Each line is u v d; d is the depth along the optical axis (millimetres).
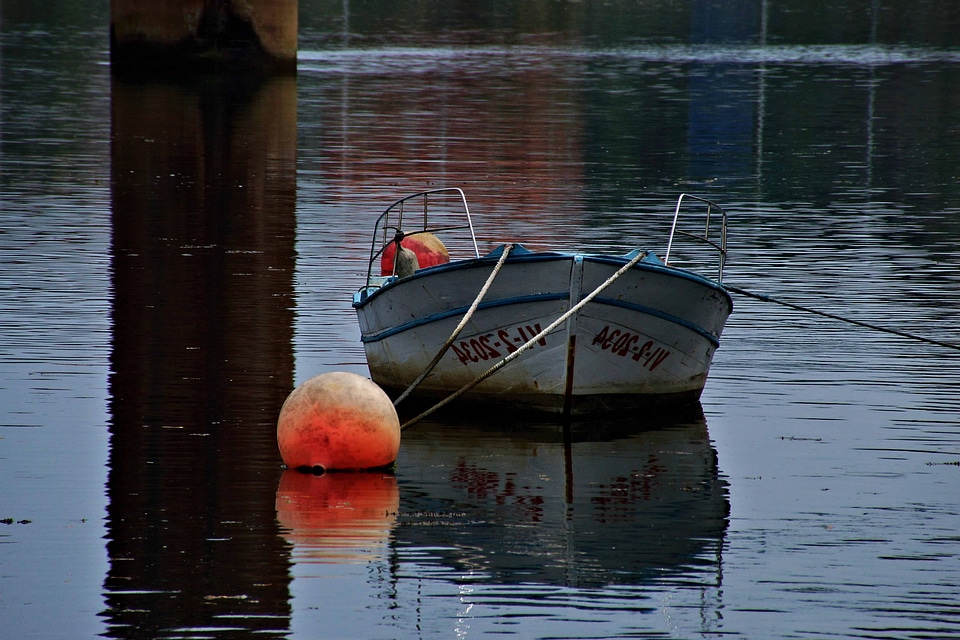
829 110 146875
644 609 28422
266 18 176250
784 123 136000
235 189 93438
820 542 32406
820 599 28953
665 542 32344
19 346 51156
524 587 29562
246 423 42000
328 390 37906
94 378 46875
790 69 193250
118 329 54188
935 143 122250
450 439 42062
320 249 73125
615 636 27109
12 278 63875
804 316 59156
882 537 32781
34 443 39469
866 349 53156
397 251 49156
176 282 63812
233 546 31734
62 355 49938
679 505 35156
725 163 110125
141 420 42031
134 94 154625
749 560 31156
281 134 123125
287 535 32469
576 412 45000
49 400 44031
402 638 26922
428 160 109000
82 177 97312
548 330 42969
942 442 40938
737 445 40906
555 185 98125
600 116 139875
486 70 187375
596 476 37719
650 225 82375
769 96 159500
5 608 28141
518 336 44375
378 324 47500
